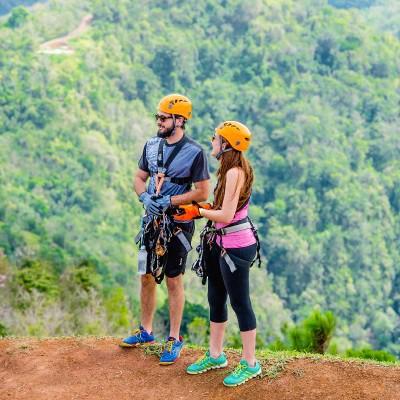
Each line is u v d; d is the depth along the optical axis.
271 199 134.75
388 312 117.06
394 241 131.38
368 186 134.50
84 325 25.78
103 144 131.62
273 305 96.06
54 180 118.44
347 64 170.50
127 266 91.25
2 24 167.38
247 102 156.88
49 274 31.38
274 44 171.62
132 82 156.88
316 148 140.75
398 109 161.00
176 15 174.88
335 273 117.06
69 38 164.75
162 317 35.00
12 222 86.38
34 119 132.50
